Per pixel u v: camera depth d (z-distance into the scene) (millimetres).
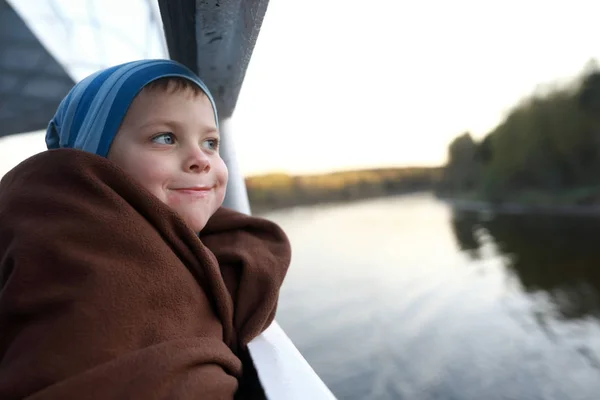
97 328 404
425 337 17828
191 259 514
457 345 16797
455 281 25625
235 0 521
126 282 431
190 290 486
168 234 498
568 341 15984
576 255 27312
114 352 405
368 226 45875
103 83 560
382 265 31172
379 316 20844
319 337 19031
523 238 33625
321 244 39656
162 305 450
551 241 31531
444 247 34812
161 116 544
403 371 15070
